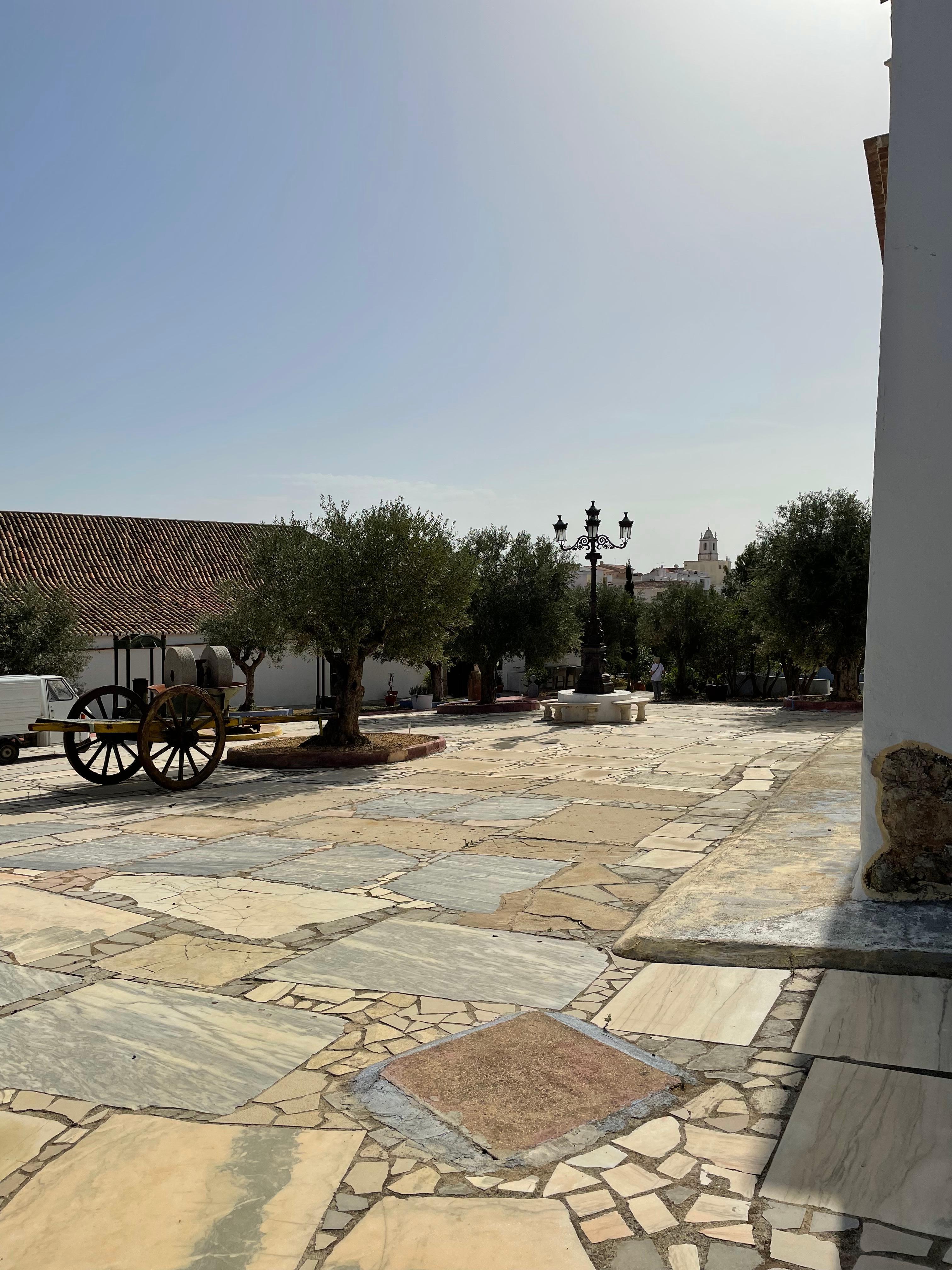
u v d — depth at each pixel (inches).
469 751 560.4
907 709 171.9
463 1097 118.1
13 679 633.6
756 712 874.1
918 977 147.3
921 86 167.3
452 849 276.2
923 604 169.3
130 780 469.7
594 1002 150.9
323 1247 88.5
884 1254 83.7
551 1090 119.0
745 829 267.4
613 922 197.3
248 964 174.9
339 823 323.9
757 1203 92.6
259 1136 111.1
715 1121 109.4
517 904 213.6
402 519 525.7
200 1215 94.7
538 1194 95.9
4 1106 121.2
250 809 362.3
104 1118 117.2
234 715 465.1
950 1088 113.2
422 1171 101.7
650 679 1403.8
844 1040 128.0
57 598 862.5
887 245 172.1
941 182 165.8
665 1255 85.0
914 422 169.0
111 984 165.5
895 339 170.6
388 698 1199.6
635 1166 100.5
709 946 167.0
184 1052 136.2
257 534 845.8
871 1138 103.2
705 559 3887.8
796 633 877.8
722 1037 133.0
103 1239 91.0
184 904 218.8
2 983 167.6
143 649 985.5
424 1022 144.5
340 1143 108.6
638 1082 120.6
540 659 961.5
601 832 298.0
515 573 954.1
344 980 164.7
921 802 172.4
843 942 158.2
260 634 584.1
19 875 255.3
